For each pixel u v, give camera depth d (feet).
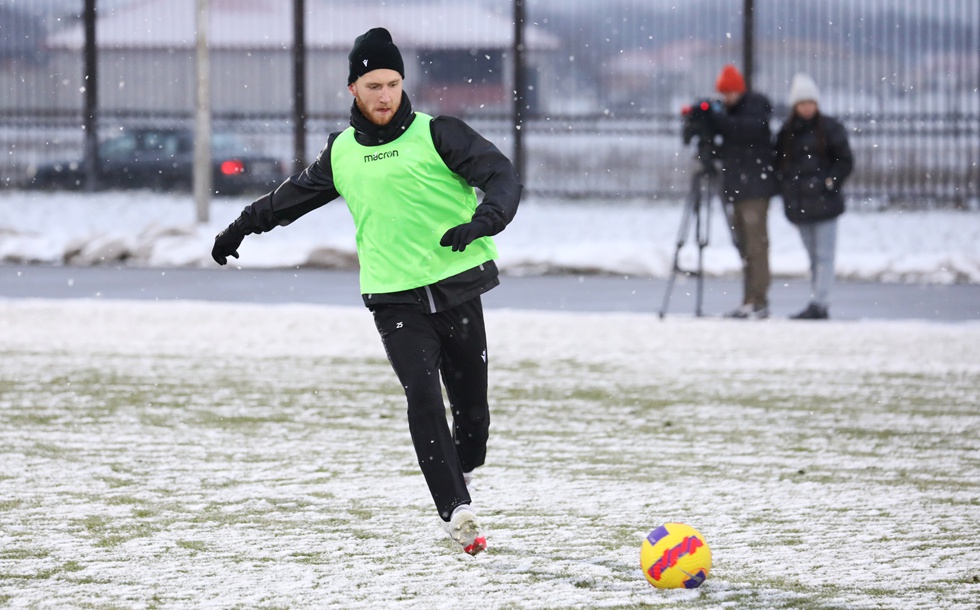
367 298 60.75
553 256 204.64
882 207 311.27
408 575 56.90
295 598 53.42
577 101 387.34
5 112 362.53
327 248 208.85
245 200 335.88
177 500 70.90
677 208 317.01
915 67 317.01
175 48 376.27
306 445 85.61
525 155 329.52
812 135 150.30
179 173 352.90
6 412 95.66
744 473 78.07
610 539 63.05
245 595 53.88
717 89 154.30
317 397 102.47
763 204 152.66
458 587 55.06
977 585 55.36
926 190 326.65
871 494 72.90
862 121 322.55
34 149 408.87
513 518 67.15
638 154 358.64
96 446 84.84
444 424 58.44
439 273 59.77
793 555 60.18
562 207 318.04
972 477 77.51
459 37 380.78
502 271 204.03
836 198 151.23
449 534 57.82
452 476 57.47
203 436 88.22
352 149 60.29
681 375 113.29
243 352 124.57
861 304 166.50
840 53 321.73
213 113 345.51
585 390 106.11
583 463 80.79
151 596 53.72
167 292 175.83
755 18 312.91
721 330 141.79
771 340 134.31
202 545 61.82
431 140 59.47
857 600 53.26
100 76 403.75
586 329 142.10
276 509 69.00
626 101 383.45
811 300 159.63
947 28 312.29
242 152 348.38
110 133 385.29
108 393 103.40
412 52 380.37
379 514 67.92
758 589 54.85
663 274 200.34
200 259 213.05
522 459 81.82
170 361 119.03
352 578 56.39
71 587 55.01
